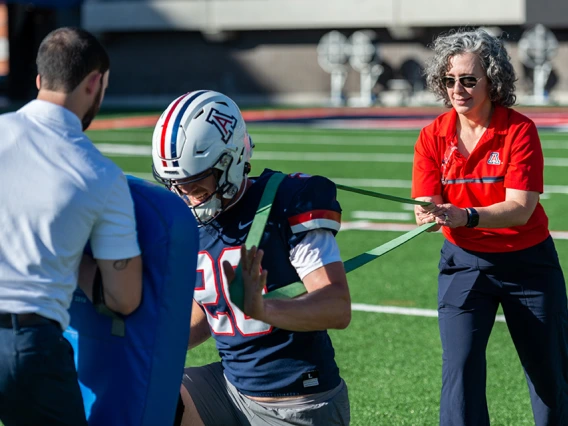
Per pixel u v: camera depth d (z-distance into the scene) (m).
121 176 5.04
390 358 11.45
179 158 5.48
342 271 5.55
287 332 5.78
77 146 5.04
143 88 77.38
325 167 31.19
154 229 5.05
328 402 5.91
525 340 7.53
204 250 5.86
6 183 4.95
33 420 5.10
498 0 65.44
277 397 5.91
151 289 5.06
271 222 5.61
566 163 31.45
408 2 67.75
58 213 4.88
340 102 69.56
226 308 5.89
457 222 7.07
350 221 21.33
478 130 7.56
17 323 4.91
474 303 7.52
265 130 46.31
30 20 69.94
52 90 5.17
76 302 5.39
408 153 35.53
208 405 6.32
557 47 66.38
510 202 7.23
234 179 5.63
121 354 5.17
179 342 5.13
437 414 9.59
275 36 73.38
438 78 7.64
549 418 7.62
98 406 5.30
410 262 17.03
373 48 68.50
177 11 73.81
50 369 4.97
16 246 4.93
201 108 5.55
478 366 7.39
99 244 4.96
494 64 7.30
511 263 7.43
